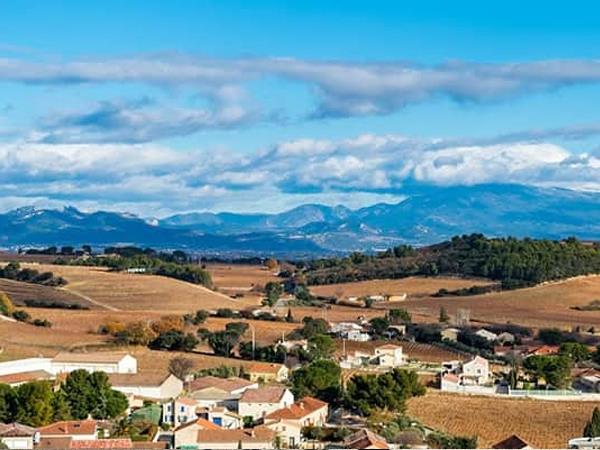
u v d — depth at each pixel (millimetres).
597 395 194125
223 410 162750
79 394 157375
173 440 141375
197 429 140875
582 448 142000
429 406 180750
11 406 146000
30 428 137125
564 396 193375
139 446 133500
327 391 178750
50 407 148125
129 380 183250
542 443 154750
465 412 176625
